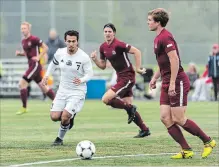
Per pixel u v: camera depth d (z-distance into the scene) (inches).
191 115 2167.8
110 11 3575.3
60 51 1317.7
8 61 3314.5
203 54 3646.7
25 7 3491.6
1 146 1310.3
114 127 1742.1
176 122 1097.4
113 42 1513.3
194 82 3166.8
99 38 3533.5
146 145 1314.0
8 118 2058.3
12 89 3304.6
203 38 3651.6
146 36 3602.4
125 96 1534.2
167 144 1328.7
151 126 1760.6
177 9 3654.0
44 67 2896.2
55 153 1200.8
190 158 1109.1
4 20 3462.1
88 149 1106.1
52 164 1055.6
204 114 2209.6
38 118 2050.9
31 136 1512.1
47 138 1467.8
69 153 1198.9
